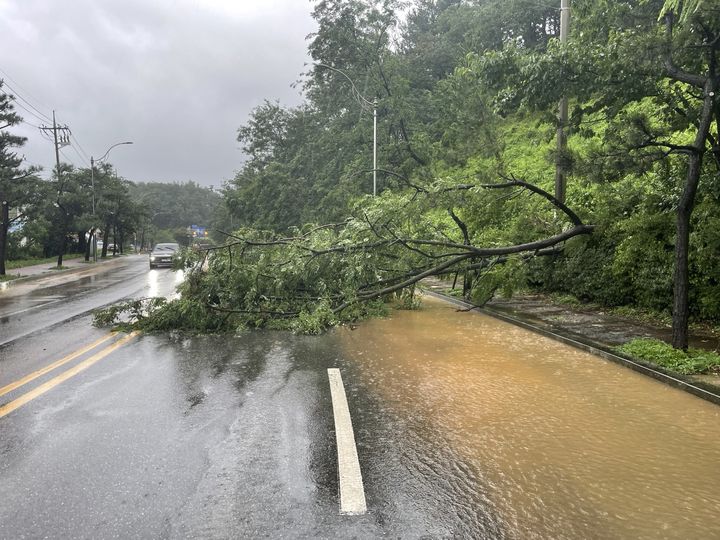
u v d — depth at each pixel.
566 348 8.76
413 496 3.67
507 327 10.93
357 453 4.42
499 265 12.32
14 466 4.15
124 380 6.76
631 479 3.93
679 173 9.70
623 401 5.87
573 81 9.41
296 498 3.64
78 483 3.85
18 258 47.19
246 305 11.09
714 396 5.82
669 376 6.61
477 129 12.02
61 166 41.66
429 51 46.72
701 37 7.92
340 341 9.45
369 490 3.76
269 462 4.23
